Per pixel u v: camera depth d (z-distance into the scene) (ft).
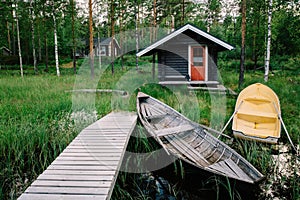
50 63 95.04
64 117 23.17
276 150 16.63
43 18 74.64
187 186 13.10
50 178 10.31
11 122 20.13
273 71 58.18
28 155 15.39
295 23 63.72
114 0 64.13
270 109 18.47
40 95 31.42
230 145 17.43
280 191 12.07
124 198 11.75
